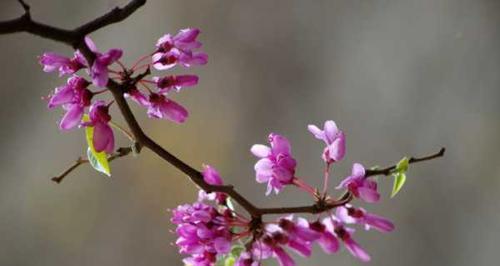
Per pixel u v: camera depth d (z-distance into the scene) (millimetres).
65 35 942
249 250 971
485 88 1663
